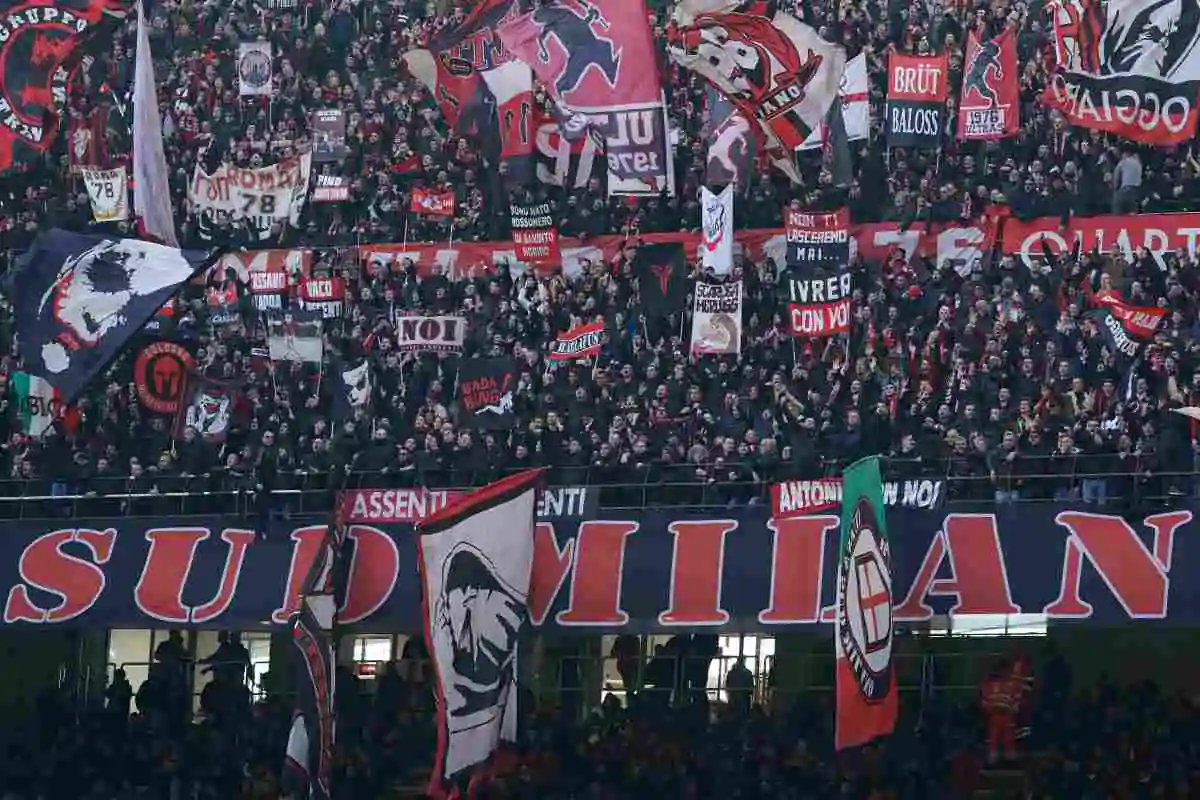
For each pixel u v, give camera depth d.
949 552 96.44
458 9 134.50
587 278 116.44
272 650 117.38
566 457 105.25
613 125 115.38
